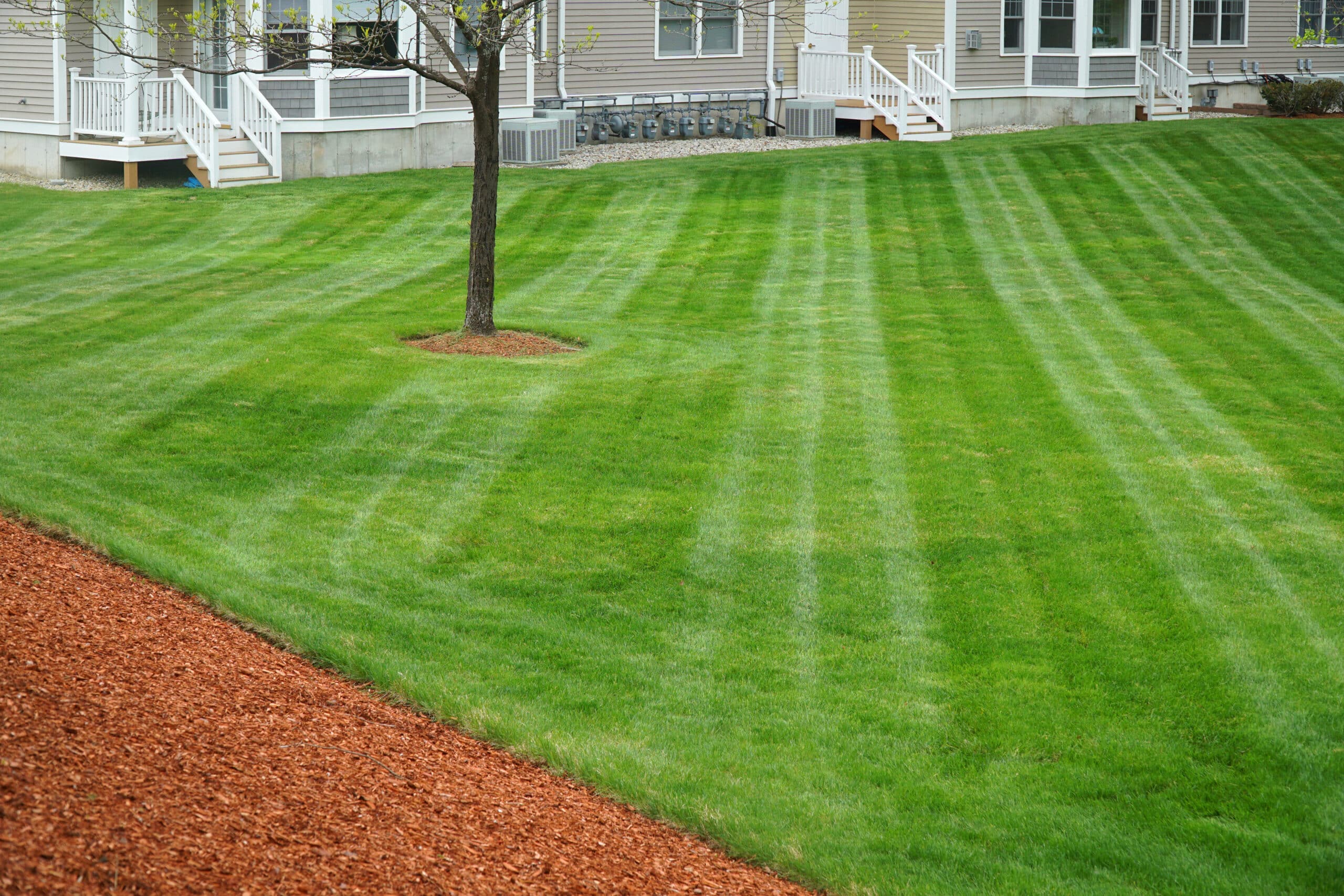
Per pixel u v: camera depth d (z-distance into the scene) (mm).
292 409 10453
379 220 19125
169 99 21984
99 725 4664
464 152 24391
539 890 4340
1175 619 7316
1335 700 6457
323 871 4039
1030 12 29062
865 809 5520
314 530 8258
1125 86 29734
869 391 11703
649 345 13039
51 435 9508
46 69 21734
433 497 8898
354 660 6438
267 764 4793
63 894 3502
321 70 21812
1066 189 21328
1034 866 5141
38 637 5508
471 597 7480
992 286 16047
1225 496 9242
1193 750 6051
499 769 5523
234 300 14250
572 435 10211
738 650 6988
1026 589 7734
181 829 4047
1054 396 11594
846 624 7305
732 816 5352
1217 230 19000
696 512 8805
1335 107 31891
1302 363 12820
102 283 14914
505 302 14758
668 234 18625
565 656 6828
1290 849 5266
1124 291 15859
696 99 27953
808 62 29109
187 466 9141
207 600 6969
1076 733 6191
